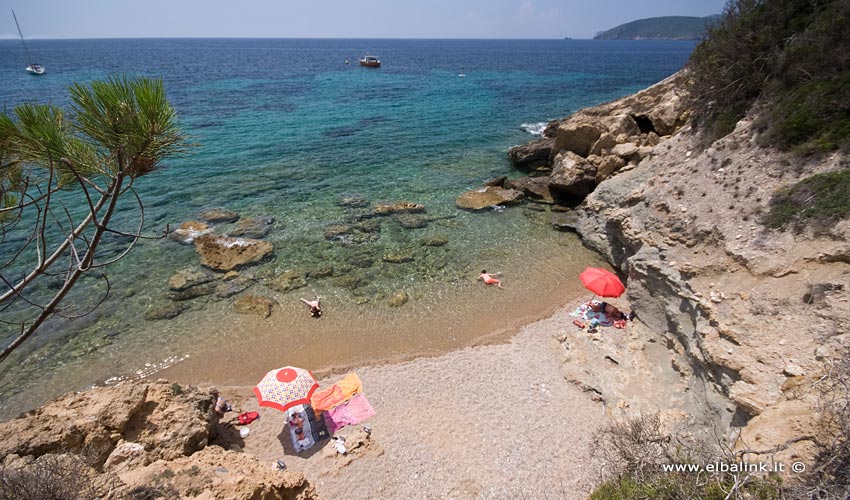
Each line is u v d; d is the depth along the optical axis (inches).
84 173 233.1
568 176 1182.9
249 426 567.2
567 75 4372.5
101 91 211.0
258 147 1691.7
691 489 305.1
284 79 3794.3
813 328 434.6
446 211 1163.3
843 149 573.0
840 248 472.1
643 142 1203.2
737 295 521.0
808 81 689.6
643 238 747.4
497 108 2534.5
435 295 835.4
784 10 802.2
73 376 648.4
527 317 777.6
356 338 732.0
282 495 379.2
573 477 475.5
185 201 1190.3
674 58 7514.8
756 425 364.8
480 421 560.4
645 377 592.4
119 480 321.1
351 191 1290.6
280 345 716.0
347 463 502.0
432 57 7347.4
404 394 612.1
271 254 947.3
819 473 285.0
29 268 853.2
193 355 692.7
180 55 7500.0
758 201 606.9
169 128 233.5
